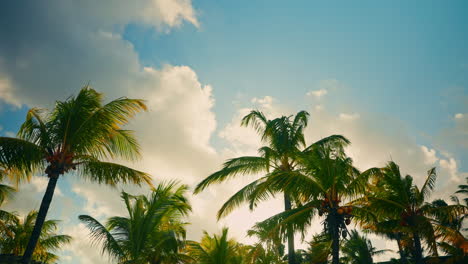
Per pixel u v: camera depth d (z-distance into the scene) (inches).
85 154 467.2
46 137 431.8
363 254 1013.8
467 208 573.6
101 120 464.4
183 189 630.5
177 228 645.3
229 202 604.4
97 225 486.9
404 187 603.8
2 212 629.9
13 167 417.1
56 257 746.8
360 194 499.8
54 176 424.5
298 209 484.7
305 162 521.3
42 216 402.6
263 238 476.7
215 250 553.6
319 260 610.9
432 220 581.6
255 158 633.6
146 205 604.4
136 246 534.0
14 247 663.8
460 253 702.5
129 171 469.1
